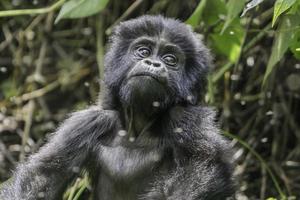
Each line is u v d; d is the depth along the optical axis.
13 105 22.88
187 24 16.83
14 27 24.02
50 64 23.52
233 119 21.27
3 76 23.95
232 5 16.34
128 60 14.91
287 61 20.88
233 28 17.83
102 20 22.55
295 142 21.38
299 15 15.55
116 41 15.34
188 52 14.98
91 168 15.00
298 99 21.31
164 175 14.23
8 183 15.43
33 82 22.89
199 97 15.32
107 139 14.97
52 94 23.14
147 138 14.67
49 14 23.30
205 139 14.17
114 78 15.06
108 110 15.17
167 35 14.90
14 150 21.97
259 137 21.05
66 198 17.44
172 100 14.66
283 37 15.62
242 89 21.31
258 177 20.84
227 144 14.55
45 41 23.25
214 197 13.64
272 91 21.03
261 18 19.83
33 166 14.78
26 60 23.34
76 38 23.42
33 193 14.59
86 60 23.14
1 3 23.67
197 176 13.68
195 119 14.50
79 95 22.95
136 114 14.76
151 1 22.47
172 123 14.53
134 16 22.53
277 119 21.08
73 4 17.08
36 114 22.59
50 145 14.96
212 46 18.95
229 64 19.06
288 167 20.97
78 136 14.88
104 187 14.64
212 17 18.00
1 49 23.64
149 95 14.17
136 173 14.38
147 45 14.90
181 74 14.81
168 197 13.64
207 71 15.37
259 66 21.12
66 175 14.85
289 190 19.59
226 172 14.02
